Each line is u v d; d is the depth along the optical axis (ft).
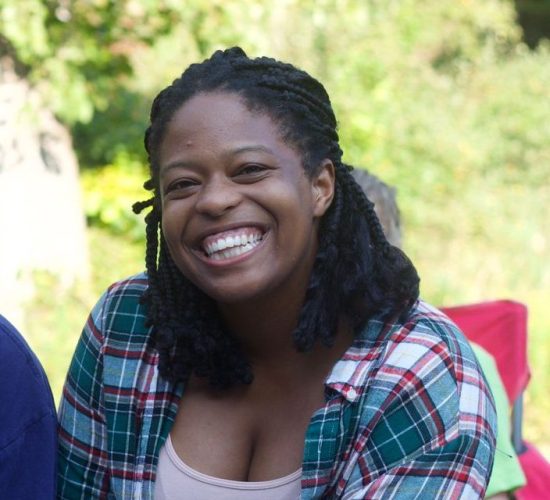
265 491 10.32
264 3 34.81
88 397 11.25
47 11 31.22
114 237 38.24
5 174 32.04
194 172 9.88
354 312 10.46
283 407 10.61
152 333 11.05
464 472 9.79
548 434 28.07
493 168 46.24
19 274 32.04
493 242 40.34
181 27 34.35
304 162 10.07
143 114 43.86
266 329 10.52
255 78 10.06
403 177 42.14
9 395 10.67
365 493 9.84
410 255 38.73
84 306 32.60
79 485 11.19
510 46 60.08
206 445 10.59
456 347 10.40
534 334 30.42
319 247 10.49
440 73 53.83
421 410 9.96
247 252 9.87
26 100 32.24
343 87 43.52
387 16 49.70
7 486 10.69
